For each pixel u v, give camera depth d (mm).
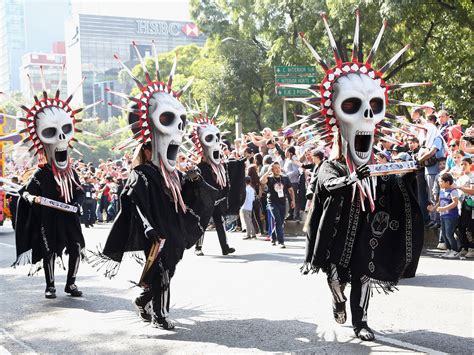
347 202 5980
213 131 12250
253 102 44594
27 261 8703
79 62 198000
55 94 8828
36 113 8641
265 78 40375
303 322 6891
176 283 9445
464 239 10922
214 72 41219
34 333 6949
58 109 8727
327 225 5977
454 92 26641
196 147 12266
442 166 12391
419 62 25484
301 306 7648
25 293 9273
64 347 6348
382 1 21766
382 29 6250
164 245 6547
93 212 21672
